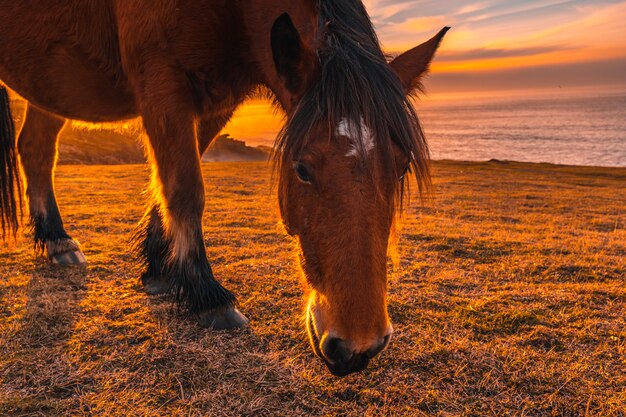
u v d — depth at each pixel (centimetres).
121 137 5416
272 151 269
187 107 333
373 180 217
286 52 242
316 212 224
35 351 314
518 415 260
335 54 238
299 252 260
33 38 372
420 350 328
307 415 257
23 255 536
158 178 349
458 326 374
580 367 310
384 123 222
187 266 354
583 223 1065
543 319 391
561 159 13625
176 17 315
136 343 332
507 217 1096
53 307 384
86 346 323
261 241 687
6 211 475
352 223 214
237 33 331
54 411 252
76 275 473
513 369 307
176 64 324
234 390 277
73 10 358
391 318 388
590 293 466
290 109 261
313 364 309
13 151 470
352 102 221
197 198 343
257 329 359
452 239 730
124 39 336
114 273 487
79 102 396
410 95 274
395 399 273
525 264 582
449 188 1983
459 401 272
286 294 439
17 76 398
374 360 314
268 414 256
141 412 253
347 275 213
